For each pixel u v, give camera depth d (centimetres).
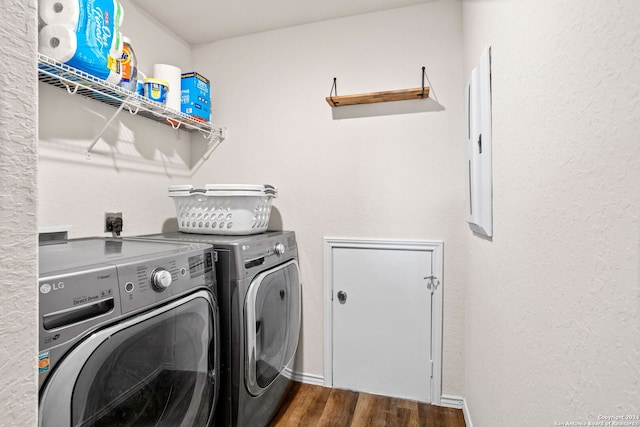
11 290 36
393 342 196
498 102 107
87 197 157
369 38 199
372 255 199
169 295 104
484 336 131
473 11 147
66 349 74
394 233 195
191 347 116
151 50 197
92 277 80
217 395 130
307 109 210
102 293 82
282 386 179
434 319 188
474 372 153
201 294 121
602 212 49
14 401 37
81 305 77
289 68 214
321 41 207
